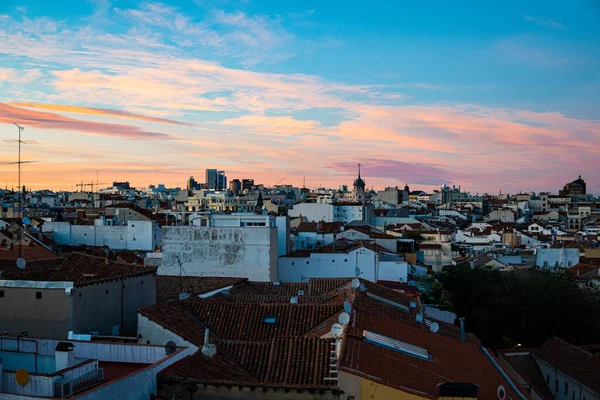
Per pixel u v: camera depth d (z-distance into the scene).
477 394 26.17
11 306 34.91
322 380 27.08
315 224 126.94
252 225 76.75
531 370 61.03
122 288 39.03
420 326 41.44
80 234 124.56
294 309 37.94
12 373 22.33
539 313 75.62
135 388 23.48
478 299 88.19
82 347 29.08
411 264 91.81
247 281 59.22
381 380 24.69
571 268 119.75
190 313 37.84
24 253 82.81
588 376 52.03
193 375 26.03
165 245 71.75
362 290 46.81
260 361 29.97
